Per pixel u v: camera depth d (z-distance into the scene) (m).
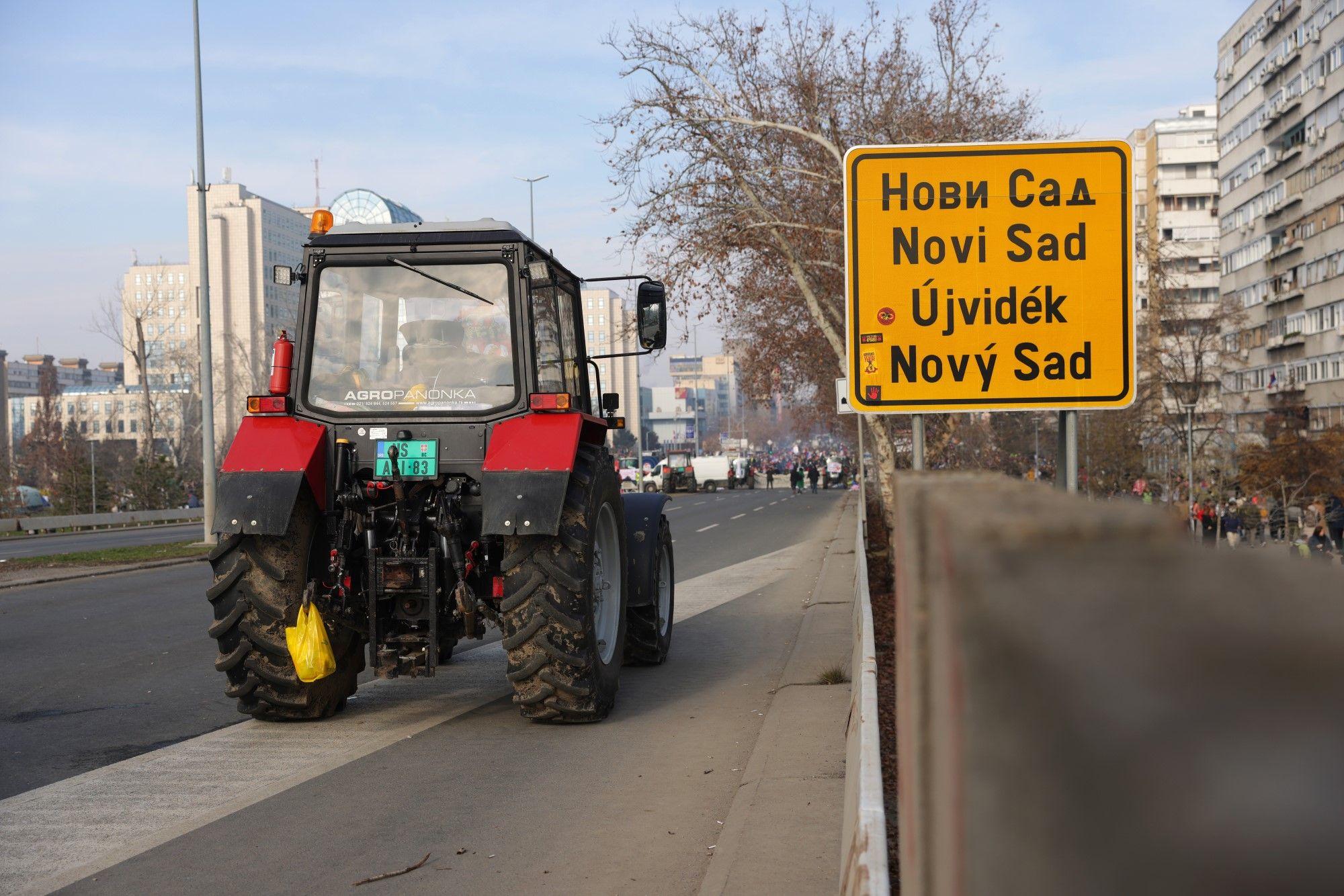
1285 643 0.42
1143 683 0.43
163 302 52.25
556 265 8.16
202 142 26.47
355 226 7.52
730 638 11.23
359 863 4.57
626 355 8.89
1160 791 0.43
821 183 19.66
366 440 7.26
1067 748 0.45
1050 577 0.49
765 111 18.91
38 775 6.14
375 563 7.06
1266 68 72.31
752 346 32.38
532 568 6.83
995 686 0.48
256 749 6.65
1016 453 47.00
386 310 7.44
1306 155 65.50
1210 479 46.16
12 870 4.52
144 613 13.98
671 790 5.64
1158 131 110.06
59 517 38.53
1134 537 0.50
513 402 7.27
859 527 14.41
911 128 20.58
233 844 4.85
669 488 74.56
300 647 6.79
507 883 4.33
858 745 4.12
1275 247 71.75
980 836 0.49
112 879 4.41
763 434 186.12
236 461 6.96
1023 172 6.75
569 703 6.95
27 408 160.00
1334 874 0.40
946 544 0.57
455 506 7.21
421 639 7.21
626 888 4.26
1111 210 6.70
